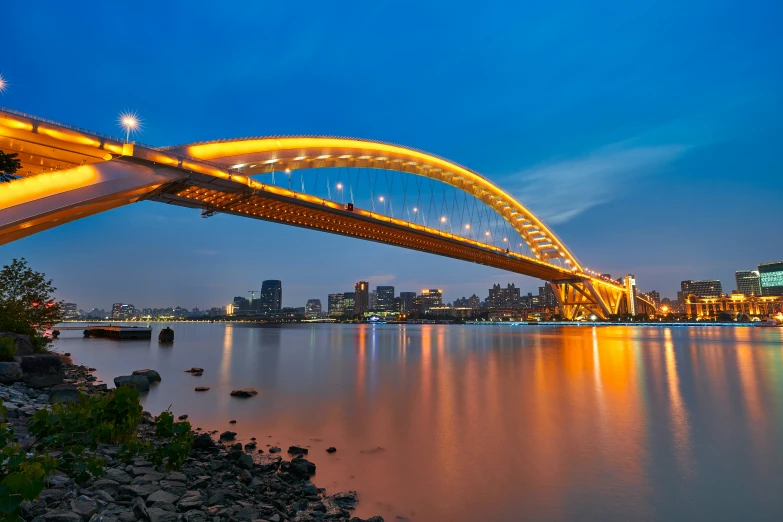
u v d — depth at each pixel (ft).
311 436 48.06
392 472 36.68
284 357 155.22
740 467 38.09
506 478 35.45
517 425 53.06
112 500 23.07
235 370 114.01
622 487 33.65
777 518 28.60
